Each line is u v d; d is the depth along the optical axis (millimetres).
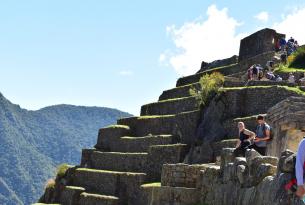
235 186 17688
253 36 61031
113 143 55438
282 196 11266
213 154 39906
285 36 59938
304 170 7914
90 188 49906
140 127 55000
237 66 60594
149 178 45312
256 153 16828
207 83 46188
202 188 22422
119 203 45312
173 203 23234
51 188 54750
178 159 43500
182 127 48125
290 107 23578
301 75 46000
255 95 41438
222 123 41844
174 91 61969
